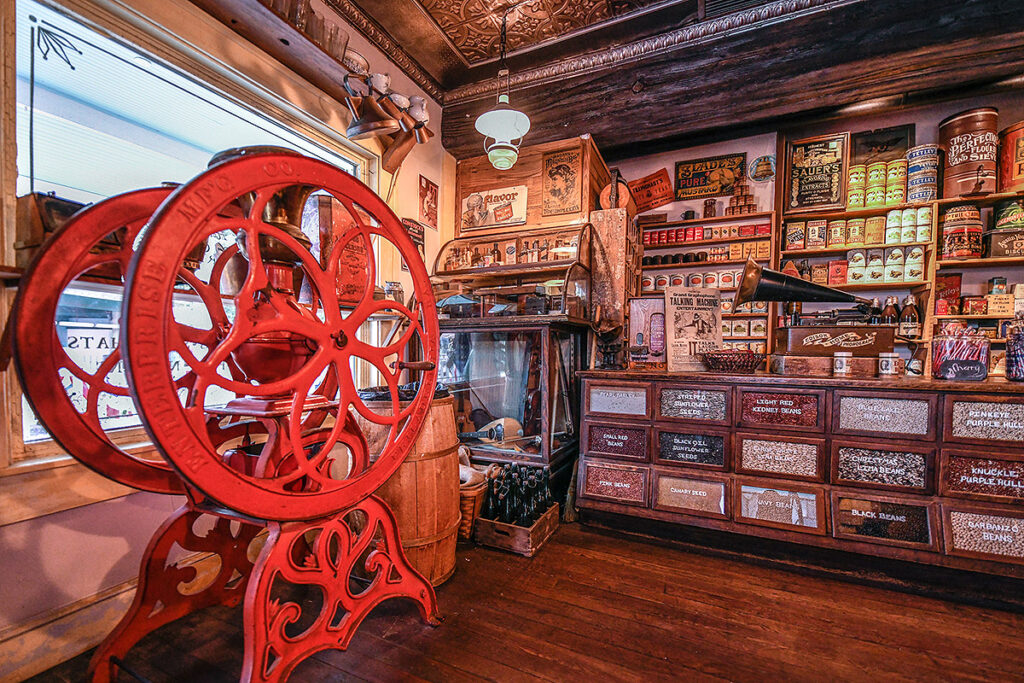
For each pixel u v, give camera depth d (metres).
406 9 2.57
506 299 3.01
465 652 1.37
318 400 1.22
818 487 1.92
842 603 1.68
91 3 1.44
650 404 2.24
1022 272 3.03
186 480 0.85
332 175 1.12
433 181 3.26
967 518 1.70
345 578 1.22
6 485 1.23
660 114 2.96
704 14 2.68
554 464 2.44
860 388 1.87
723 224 3.61
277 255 1.12
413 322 1.36
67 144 1.69
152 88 1.82
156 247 0.80
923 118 3.22
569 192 3.12
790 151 3.45
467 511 2.11
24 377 1.01
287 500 1.05
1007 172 2.91
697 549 2.11
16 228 1.26
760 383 2.03
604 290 2.87
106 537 1.45
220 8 1.69
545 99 3.17
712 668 1.31
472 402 2.91
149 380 0.79
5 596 1.23
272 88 2.00
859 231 3.28
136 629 1.20
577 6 2.57
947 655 1.38
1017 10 2.26
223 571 1.40
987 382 1.77
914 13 2.40
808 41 2.58
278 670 1.04
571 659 1.34
